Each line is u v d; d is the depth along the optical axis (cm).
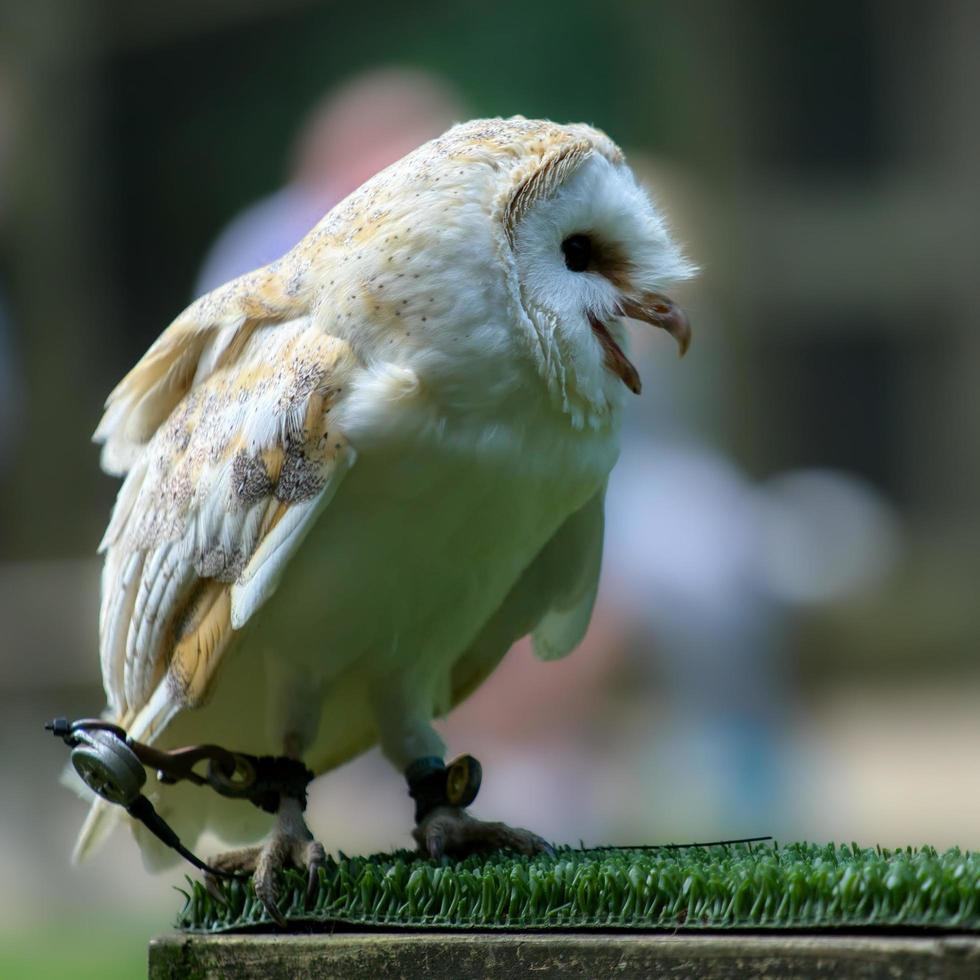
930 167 3139
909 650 2783
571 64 2791
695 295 1845
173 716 554
